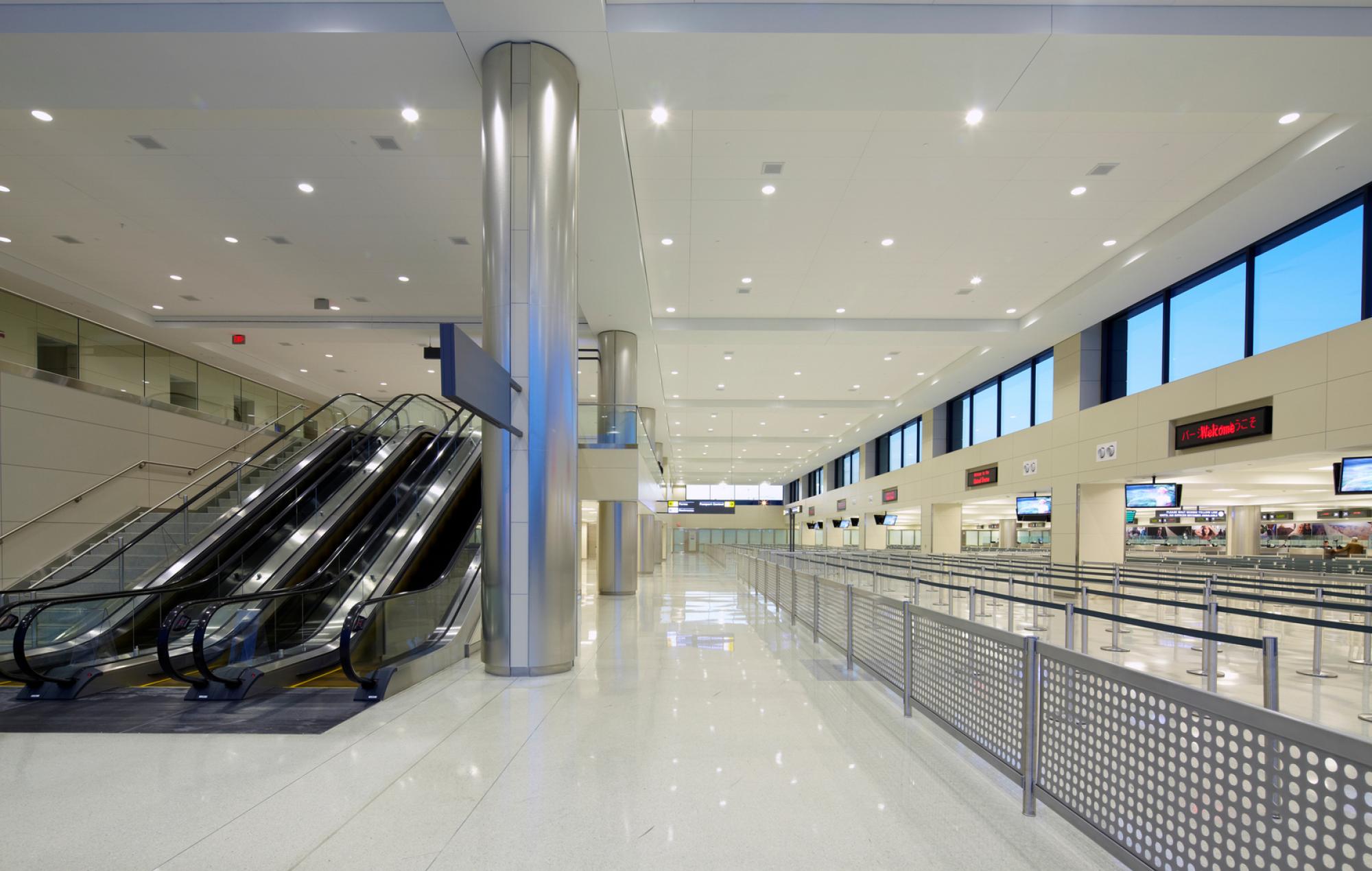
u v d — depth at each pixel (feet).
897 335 54.03
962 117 26.45
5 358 39.22
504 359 21.33
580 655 24.62
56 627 19.70
